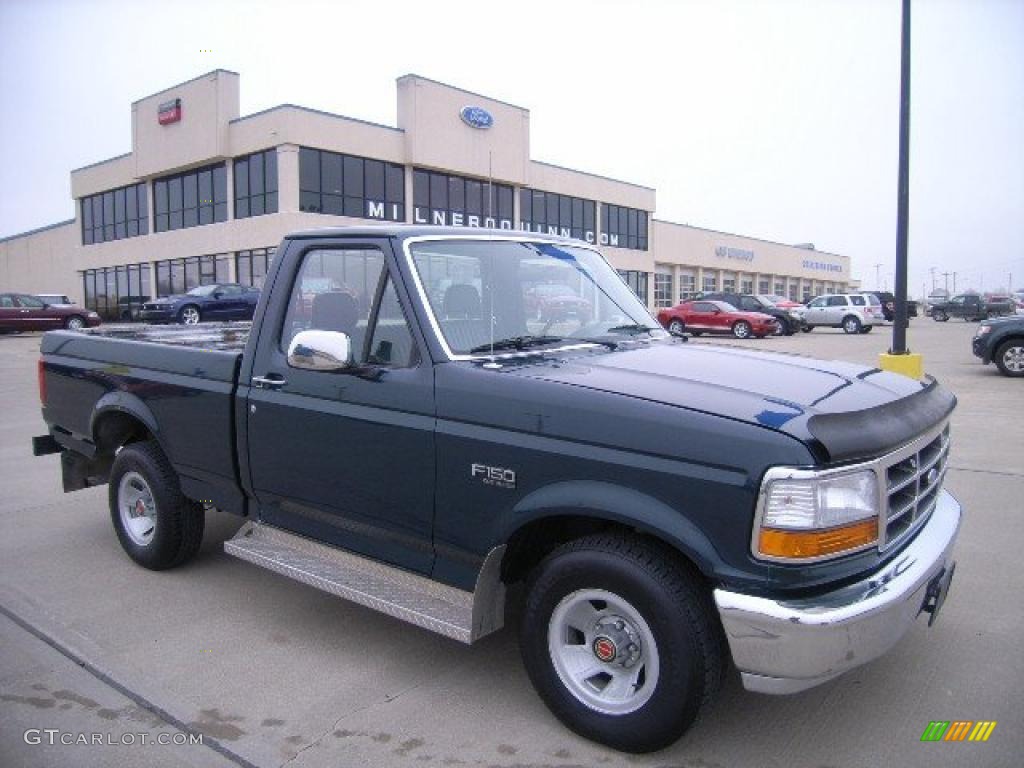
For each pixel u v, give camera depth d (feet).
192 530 16.48
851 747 10.32
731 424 9.19
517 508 10.42
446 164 120.26
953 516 11.57
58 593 15.78
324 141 107.34
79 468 18.95
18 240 174.50
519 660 12.87
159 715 11.29
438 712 11.30
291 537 13.88
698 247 196.54
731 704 11.35
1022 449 27.35
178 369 15.30
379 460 11.88
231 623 14.33
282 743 10.58
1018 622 13.84
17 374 54.60
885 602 9.04
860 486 9.20
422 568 11.89
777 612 8.73
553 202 144.36
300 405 12.92
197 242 120.06
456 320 11.99
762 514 8.84
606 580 9.85
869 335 106.83
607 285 15.06
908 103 35.81
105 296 142.82
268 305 13.87
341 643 13.52
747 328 97.81
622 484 9.66
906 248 36.19
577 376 10.82
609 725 10.09
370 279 12.42
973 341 52.29
